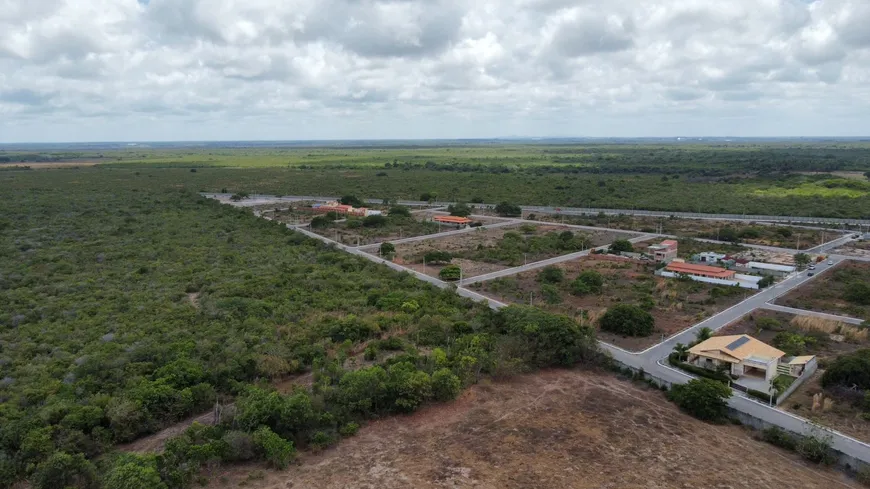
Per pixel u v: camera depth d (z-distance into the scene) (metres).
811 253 121.94
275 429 48.72
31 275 97.31
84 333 71.06
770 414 52.94
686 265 105.75
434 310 80.00
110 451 46.50
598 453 47.16
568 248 128.38
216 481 42.69
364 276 100.38
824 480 43.81
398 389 54.09
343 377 55.69
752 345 64.06
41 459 43.44
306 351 64.19
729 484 43.03
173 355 61.69
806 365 61.06
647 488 42.44
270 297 85.88
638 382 60.66
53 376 58.38
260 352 63.44
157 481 39.47
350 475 43.84
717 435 50.44
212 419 51.94
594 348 65.81
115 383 55.81
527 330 66.56
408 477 43.56
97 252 117.00
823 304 86.44
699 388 54.28
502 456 46.56
